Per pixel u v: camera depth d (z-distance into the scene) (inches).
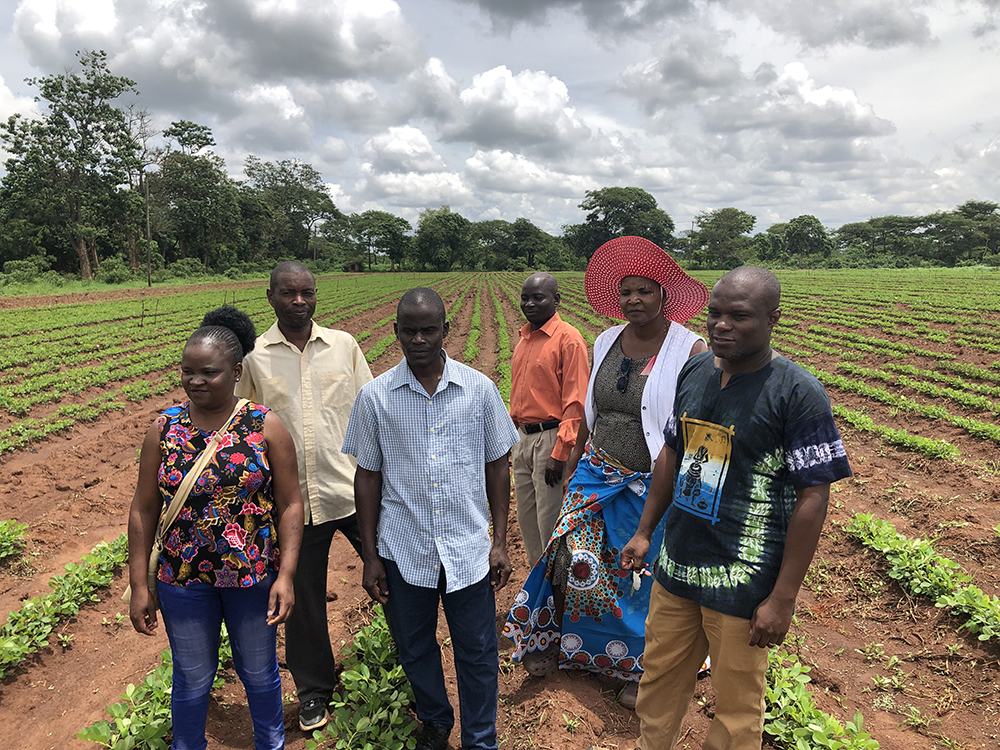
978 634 153.9
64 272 2068.2
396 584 112.7
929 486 276.2
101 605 189.9
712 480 92.6
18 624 165.9
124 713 127.5
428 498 110.0
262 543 103.6
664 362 128.3
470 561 111.0
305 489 128.2
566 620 133.5
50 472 320.5
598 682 138.2
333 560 222.8
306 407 129.6
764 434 87.4
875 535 203.6
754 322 85.3
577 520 132.1
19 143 1800.0
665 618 101.2
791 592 86.2
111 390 521.3
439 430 110.8
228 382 99.4
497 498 118.4
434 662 118.6
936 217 4439.0
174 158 2527.1
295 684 138.5
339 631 172.2
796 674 132.5
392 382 111.9
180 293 1611.7
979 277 1868.8
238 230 2854.3
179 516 98.1
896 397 442.3
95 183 1930.4
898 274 2265.0
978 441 346.6
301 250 4010.8
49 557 227.5
